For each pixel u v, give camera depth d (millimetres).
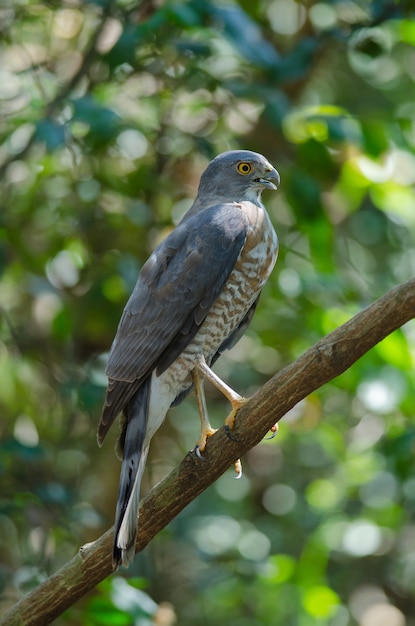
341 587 13711
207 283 8180
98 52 10758
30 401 12305
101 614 9008
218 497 13875
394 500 12219
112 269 11211
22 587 10008
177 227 8594
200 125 12625
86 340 12094
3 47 12016
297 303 11758
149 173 11430
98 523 10719
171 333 8086
